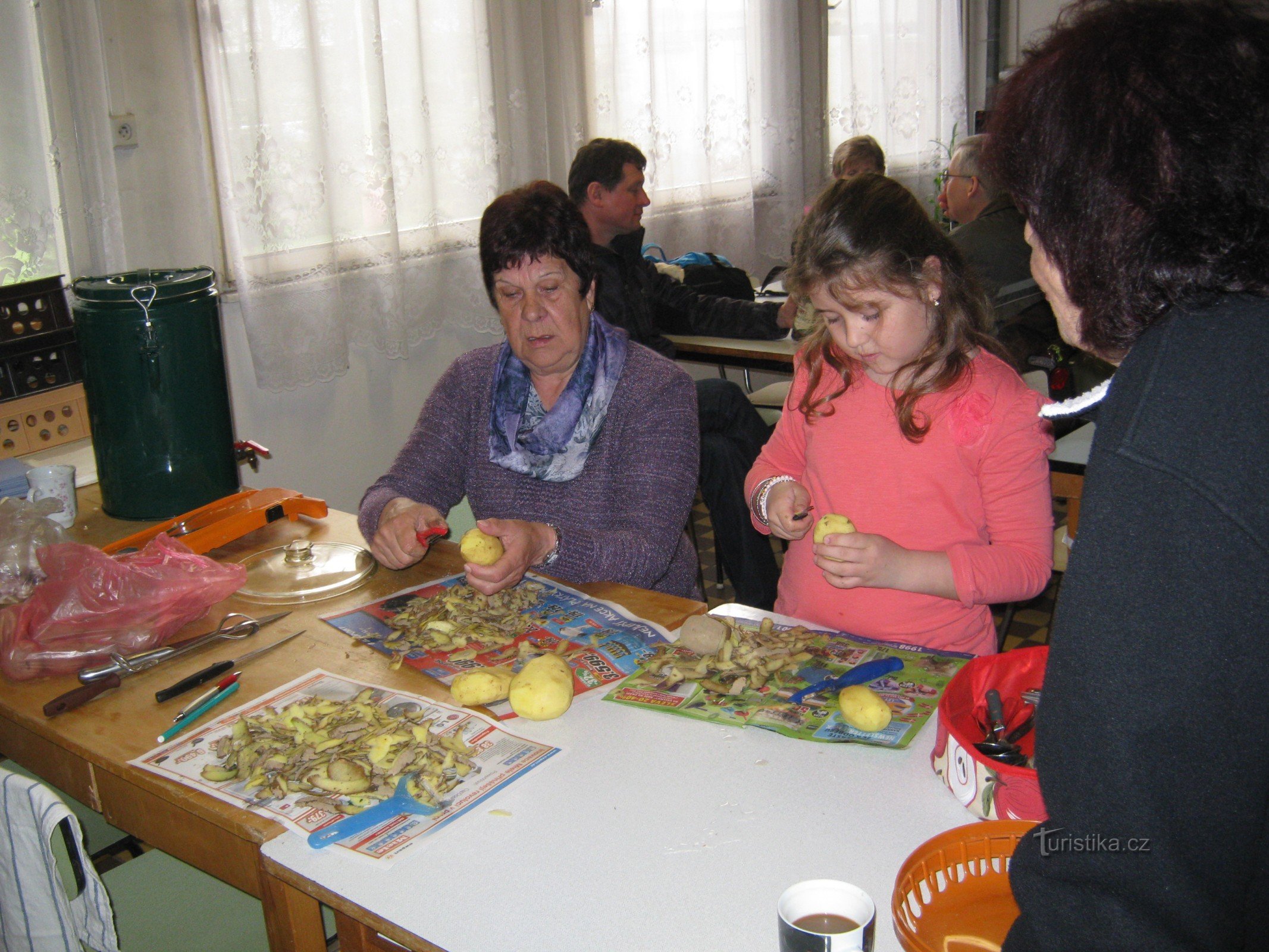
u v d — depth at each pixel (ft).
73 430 6.48
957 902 2.62
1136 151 1.77
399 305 9.81
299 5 8.50
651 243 12.71
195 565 4.45
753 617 4.39
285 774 3.29
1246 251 1.75
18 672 4.05
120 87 7.92
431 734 3.47
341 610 4.61
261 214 8.59
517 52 10.56
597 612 4.45
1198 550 1.72
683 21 12.49
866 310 3.93
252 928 3.97
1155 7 1.84
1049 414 2.40
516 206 4.92
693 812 3.07
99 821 5.11
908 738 3.35
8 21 7.02
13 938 3.30
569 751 3.42
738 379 14.80
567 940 2.58
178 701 3.86
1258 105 1.71
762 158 13.96
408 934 2.64
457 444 5.64
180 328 5.41
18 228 7.30
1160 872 1.77
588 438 5.27
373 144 9.32
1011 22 18.40
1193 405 1.77
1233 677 1.72
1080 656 1.84
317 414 9.87
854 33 15.03
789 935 2.29
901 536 4.40
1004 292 8.95
